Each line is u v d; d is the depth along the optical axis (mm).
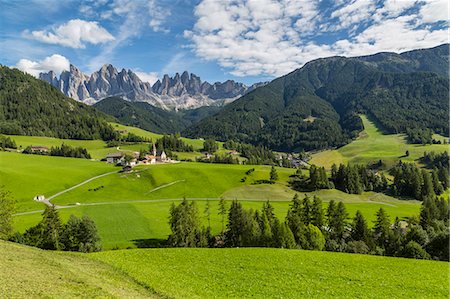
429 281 42406
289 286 39875
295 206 104625
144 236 101125
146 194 172250
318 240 85125
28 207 137000
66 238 82125
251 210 98125
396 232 94750
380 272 45656
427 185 174375
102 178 190000
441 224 102188
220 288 38688
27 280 29094
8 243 47156
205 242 89688
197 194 173500
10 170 175875
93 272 39469
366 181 193375
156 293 35719
